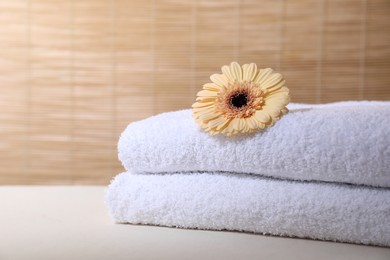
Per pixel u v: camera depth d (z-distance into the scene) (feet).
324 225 2.17
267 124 2.21
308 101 3.90
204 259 1.99
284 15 3.86
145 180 2.34
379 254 2.07
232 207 2.23
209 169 2.30
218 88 2.37
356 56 3.85
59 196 2.80
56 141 4.05
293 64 3.88
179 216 2.29
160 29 3.92
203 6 3.89
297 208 2.18
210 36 3.90
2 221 2.39
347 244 2.17
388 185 2.15
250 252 2.06
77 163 4.05
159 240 2.17
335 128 2.16
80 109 4.01
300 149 2.17
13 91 4.03
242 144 2.23
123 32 3.93
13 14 3.98
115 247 2.09
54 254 2.02
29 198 2.76
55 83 4.00
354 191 2.17
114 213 2.35
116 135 4.01
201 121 2.26
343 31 3.84
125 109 3.99
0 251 2.05
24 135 4.05
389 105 2.47
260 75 2.36
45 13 3.96
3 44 4.00
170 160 2.31
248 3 3.87
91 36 3.96
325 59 3.86
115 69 3.96
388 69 3.84
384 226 2.12
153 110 3.97
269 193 2.21
